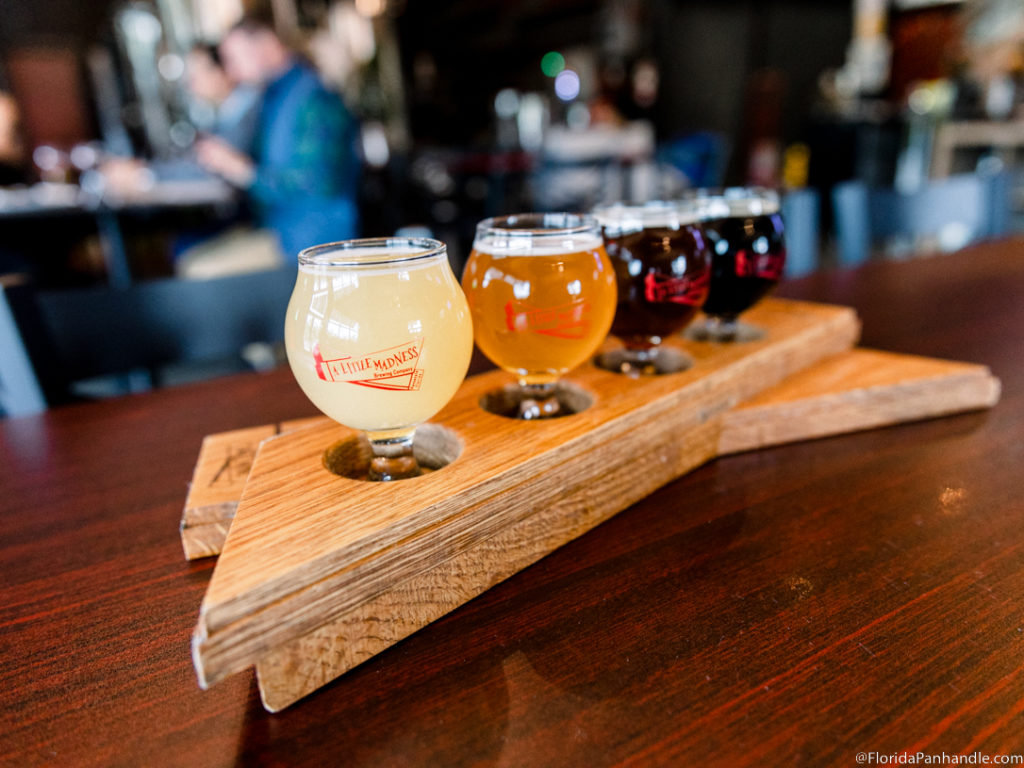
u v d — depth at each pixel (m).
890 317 1.29
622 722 0.41
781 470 0.75
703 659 0.46
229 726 0.42
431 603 0.51
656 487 0.71
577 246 0.62
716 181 5.85
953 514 0.64
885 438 0.82
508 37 9.09
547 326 0.62
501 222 0.70
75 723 0.43
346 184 2.92
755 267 0.85
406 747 0.40
